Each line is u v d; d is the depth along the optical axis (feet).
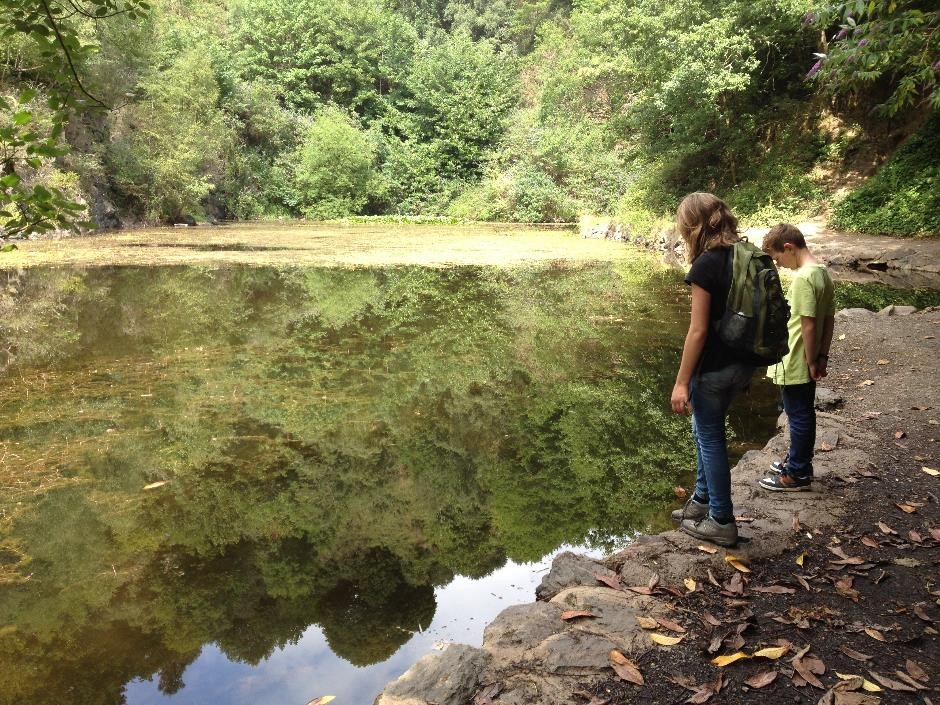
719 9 58.95
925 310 27.89
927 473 12.71
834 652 7.66
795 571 9.49
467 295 37.83
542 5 147.02
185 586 10.23
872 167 58.65
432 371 22.63
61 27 8.87
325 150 114.32
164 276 42.32
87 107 8.97
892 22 18.29
